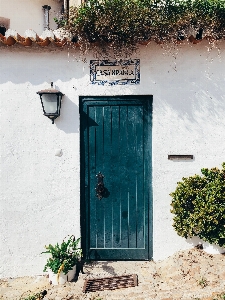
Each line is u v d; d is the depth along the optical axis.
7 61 5.67
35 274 5.79
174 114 5.67
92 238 5.92
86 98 5.77
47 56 5.66
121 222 5.89
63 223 5.77
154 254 5.77
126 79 5.66
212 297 4.51
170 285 4.96
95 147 5.85
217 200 5.10
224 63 5.62
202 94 5.65
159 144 5.68
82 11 5.24
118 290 5.00
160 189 5.71
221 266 5.07
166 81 5.65
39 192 5.75
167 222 5.73
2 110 5.71
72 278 5.42
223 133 5.66
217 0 5.22
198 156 5.68
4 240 5.77
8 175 5.75
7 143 5.73
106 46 5.59
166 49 5.61
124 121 5.81
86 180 5.88
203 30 5.32
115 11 5.23
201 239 5.53
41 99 5.51
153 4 5.27
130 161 5.84
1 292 5.25
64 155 5.73
